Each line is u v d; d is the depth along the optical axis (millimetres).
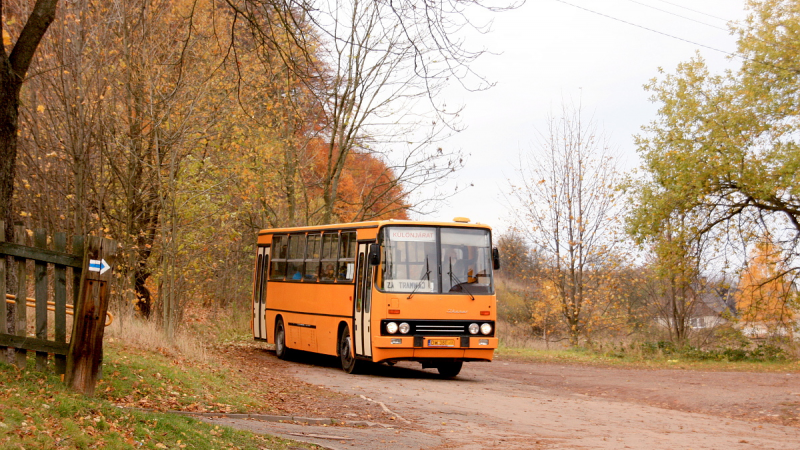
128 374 11188
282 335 23188
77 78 16391
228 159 20172
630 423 12586
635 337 37031
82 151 16828
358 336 18562
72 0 16328
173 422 8523
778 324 28828
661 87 29641
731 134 27453
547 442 10273
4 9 15281
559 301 36562
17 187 17688
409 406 13414
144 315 21844
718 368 23219
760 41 27422
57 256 9312
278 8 10664
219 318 30594
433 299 17812
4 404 7312
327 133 30094
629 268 36281
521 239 38344
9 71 10078
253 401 12312
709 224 28906
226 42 17812
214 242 21375
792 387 16688
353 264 19156
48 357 9688
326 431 10367
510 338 37375
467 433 10867
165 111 17438
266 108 20578
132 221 18797
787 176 25562
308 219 31000
